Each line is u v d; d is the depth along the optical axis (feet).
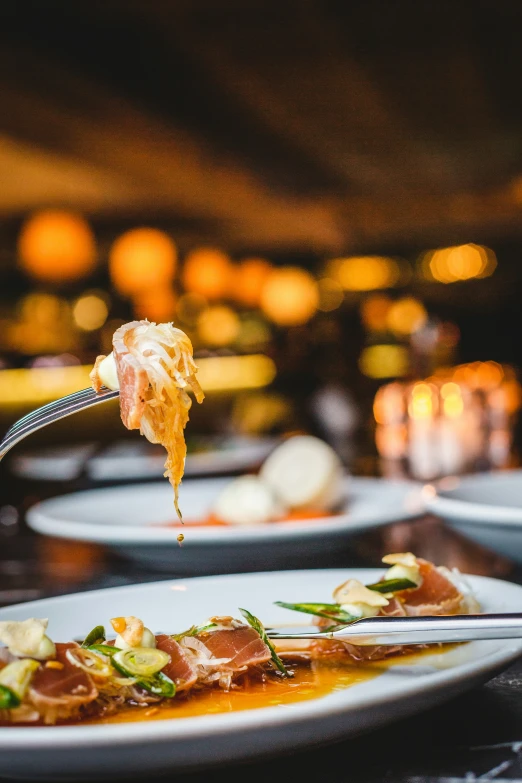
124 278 23.27
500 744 2.83
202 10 15.46
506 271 45.78
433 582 3.72
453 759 2.73
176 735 2.27
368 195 34.50
